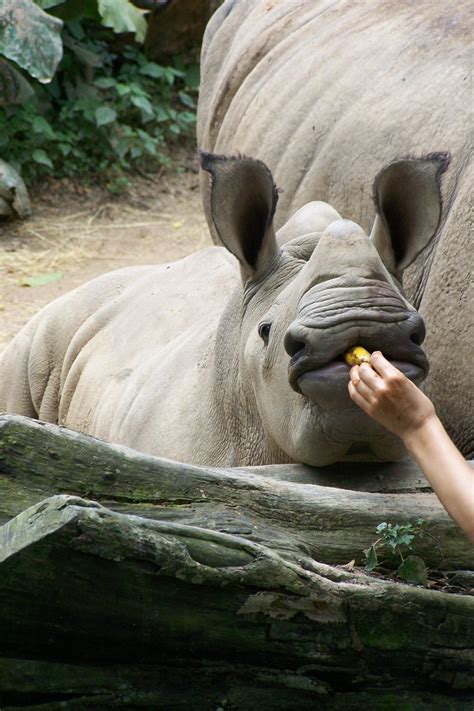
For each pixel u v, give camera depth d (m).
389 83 13.36
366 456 9.24
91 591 6.99
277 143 14.88
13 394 16.20
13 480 7.84
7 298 21.81
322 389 8.37
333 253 8.72
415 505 8.82
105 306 15.51
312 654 7.48
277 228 14.53
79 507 6.90
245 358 10.11
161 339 14.16
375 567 8.46
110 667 7.20
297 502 8.63
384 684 7.66
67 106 27.88
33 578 6.86
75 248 24.61
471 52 12.68
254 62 17.12
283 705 7.45
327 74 14.61
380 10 15.12
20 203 25.58
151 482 8.26
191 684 7.32
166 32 30.95
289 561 7.70
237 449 10.88
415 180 9.44
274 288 10.09
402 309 8.38
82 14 28.02
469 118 11.86
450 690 7.74
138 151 28.06
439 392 11.02
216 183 9.96
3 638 6.98
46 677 7.03
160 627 7.18
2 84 25.83
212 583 7.18
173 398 12.27
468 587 8.48
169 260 24.34
